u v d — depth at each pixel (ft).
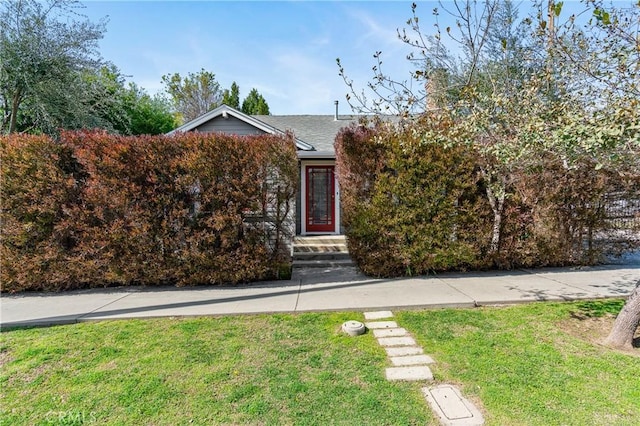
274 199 20.15
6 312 15.03
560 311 14.61
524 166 13.75
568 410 7.89
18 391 9.09
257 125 32.65
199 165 18.70
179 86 105.60
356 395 8.67
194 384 9.29
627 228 23.39
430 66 18.71
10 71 26.55
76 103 29.55
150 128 62.64
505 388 8.84
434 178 20.57
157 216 19.01
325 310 15.05
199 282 19.49
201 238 18.95
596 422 7.45
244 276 19.62
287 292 17.99
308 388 9.02
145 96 71.00
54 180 18.17
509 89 16.92
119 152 18.17
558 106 12.24
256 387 9.11
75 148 18.35
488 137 14.14
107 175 18.24
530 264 22.76
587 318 13.79
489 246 21.71
